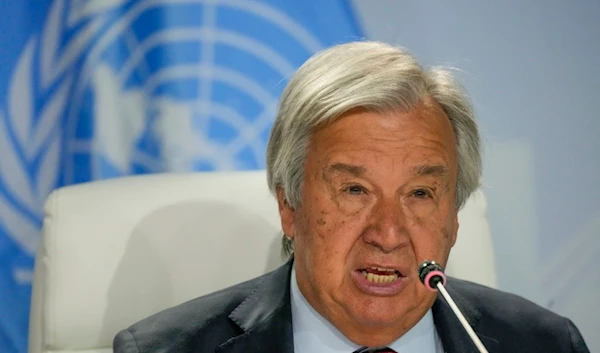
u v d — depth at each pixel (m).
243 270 5.02
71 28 5.96
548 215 6.45
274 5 6.18
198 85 6.12
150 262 4.88
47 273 4.77
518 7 6.34
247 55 6.17
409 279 4.07
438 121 4.17
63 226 4.79
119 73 6.01
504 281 6.46
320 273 4.11
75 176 5.99
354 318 4.09
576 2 6.38
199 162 6.14
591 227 6.49
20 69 5.90
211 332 4.43
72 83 5.97
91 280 4.78
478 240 5.39
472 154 4.39
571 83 6.41
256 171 5.23
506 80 6.36
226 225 5.02
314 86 4.12
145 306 4.86
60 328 4.74
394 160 4.02
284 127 4.25
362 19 6.24
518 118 6.38
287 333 4.36
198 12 6.08
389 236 3.98
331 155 4.06
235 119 6.18
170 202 4.96
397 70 4.08
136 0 6.01
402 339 4.40
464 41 6.32
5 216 5.91
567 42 6.39
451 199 4.22
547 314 4.86
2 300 5.92
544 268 6.48
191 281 4.93
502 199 6.41
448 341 4.50
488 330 4.69
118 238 4.84
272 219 5.08
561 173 6.45
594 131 6.46
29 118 5.93
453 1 6.29
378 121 4.04
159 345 4.36
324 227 4.09
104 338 4.80
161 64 6.05
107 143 6.01
